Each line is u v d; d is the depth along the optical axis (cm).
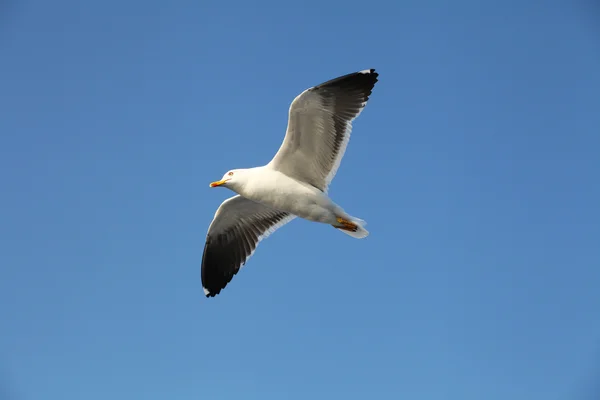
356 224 1323
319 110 1253
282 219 1530
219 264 1567
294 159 1301
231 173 1338
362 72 1270
